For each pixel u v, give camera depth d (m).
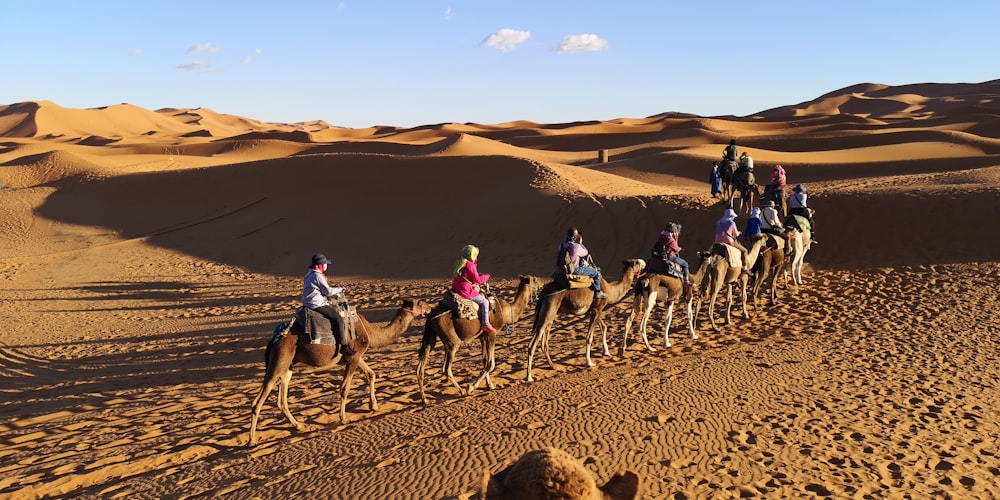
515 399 11.87
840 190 31.62
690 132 93.50
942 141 66.44
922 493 7.77
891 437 9.48
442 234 35.28
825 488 7.75
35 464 10.61
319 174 45.16
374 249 34.31
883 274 22.84
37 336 21.73
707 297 21.33
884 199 28.12
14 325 23.19
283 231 38.00
